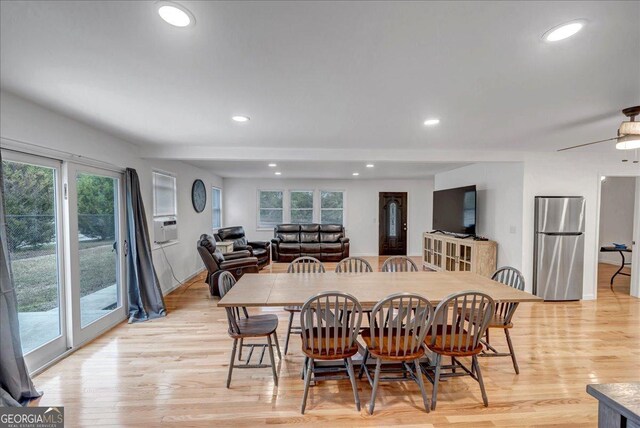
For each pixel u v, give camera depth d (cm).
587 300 443
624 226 698
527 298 223
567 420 196
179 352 284
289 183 848
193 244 601
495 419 197
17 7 116
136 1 114
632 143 237
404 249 859
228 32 136
